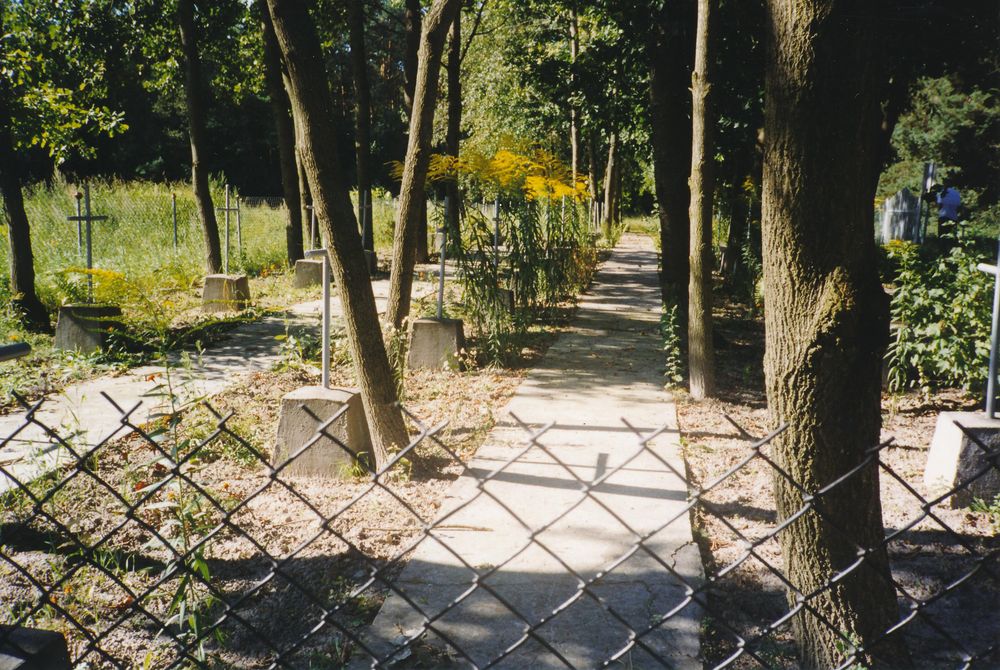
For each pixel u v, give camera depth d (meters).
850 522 2.86
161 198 22.91
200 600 3.60
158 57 20.61
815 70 2.66
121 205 21.88
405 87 19.95
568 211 15.17
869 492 2.87
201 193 16.61
